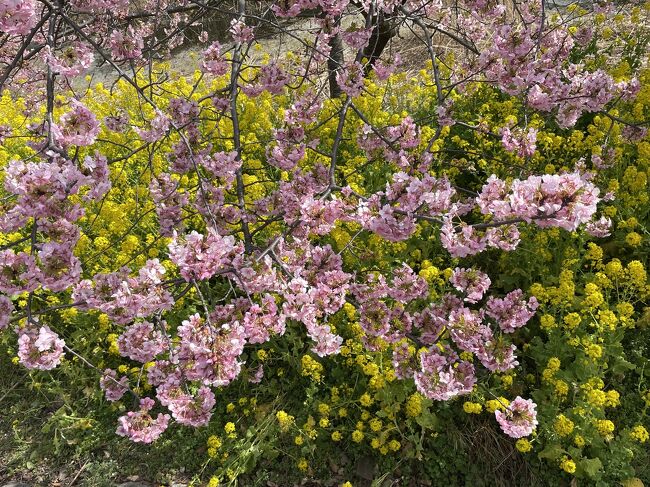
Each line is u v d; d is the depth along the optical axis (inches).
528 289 141.6
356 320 128.8
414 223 85.7
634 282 123.3
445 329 91.7
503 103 187.9
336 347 86.9
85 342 136.3
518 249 142.3
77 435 129.3
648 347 129.3
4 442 130.9
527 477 112.5
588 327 131.0
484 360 88.4
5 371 144.0
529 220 70.5
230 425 118.4
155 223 172.4
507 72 114.0
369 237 147.2
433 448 117.7
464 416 119.3
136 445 126.6
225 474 118.5
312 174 115.0
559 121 134.0
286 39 294.0
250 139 192.9
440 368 86.7
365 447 120.0
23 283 76.5
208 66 119.8
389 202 89.8
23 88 189.6
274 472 120.1
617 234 145.5
